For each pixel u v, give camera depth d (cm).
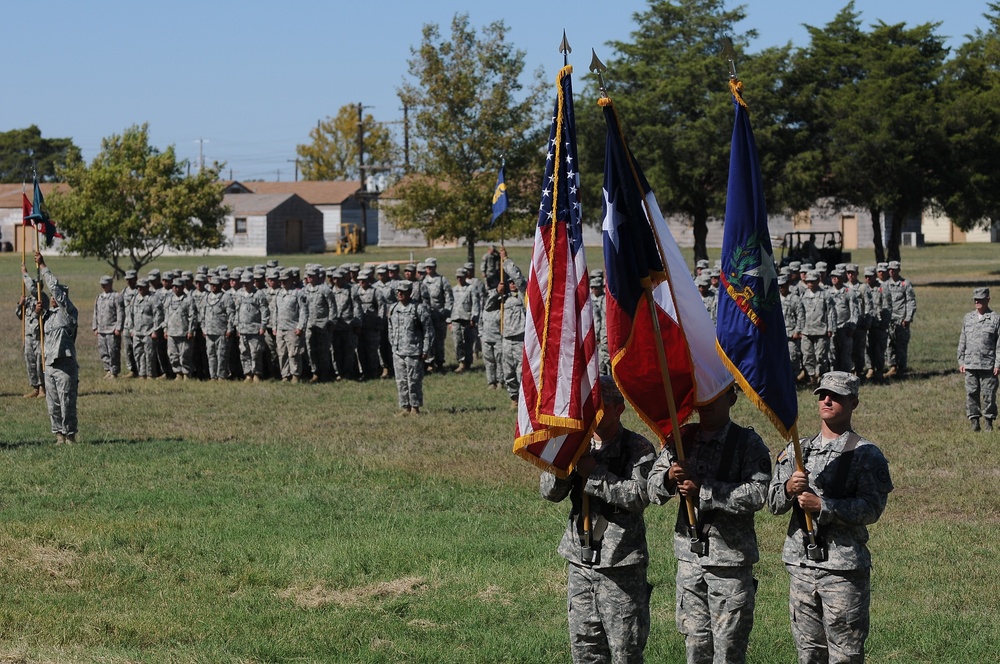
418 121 4122
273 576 1016
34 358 2222
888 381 2322
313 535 1147
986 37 5466
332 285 2442
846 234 8356
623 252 669
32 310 2220
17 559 1055
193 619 902
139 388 2339
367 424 1844
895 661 813
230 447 1641
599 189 4866
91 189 4675
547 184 688
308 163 11806
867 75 4931
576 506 673
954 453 1562
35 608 916
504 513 1254
